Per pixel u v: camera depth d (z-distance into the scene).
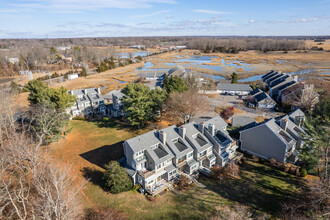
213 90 95.75
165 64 187.38
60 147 51.62
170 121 66.31
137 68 171.12
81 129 61.50
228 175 40.91
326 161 31.47
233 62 190.12
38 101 58.97
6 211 30.03
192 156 42.03
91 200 34.88
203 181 39.59
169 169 38.62
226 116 65.19
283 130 45.31
